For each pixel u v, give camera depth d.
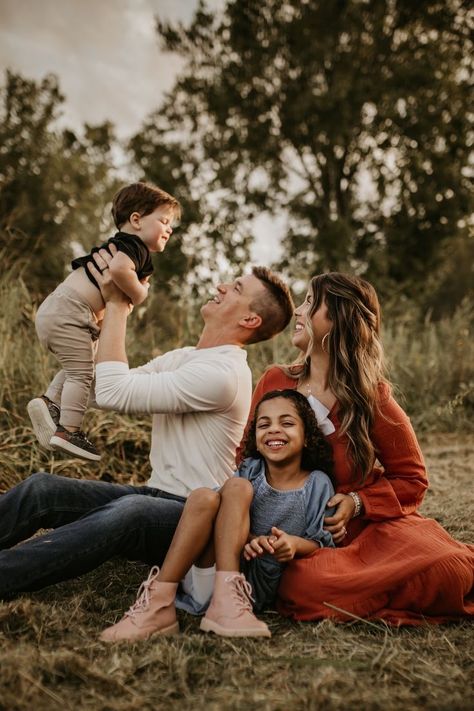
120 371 2.45
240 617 2.07
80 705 1.61
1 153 17.11
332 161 17.86
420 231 17.48
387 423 2.56
